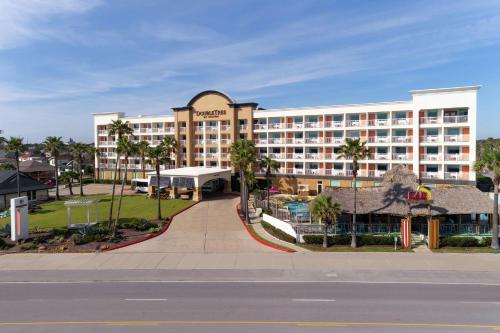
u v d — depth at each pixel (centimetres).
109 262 3284
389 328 1942
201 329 1938
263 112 7894
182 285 2658
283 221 4428
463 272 2930
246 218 4991
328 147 7244
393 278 2784
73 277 2878
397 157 6569
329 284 2653
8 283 2752
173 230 4581
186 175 6881
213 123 8550
